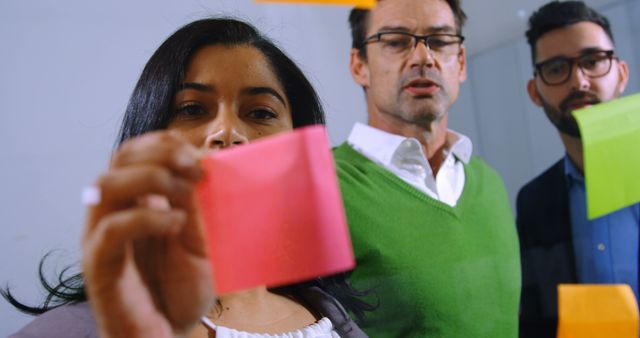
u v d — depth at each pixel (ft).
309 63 2.27
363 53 2.25
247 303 1.85
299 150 1.08
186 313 1.08
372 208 2.10
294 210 1.07
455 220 2.15
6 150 1.94
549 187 2.44
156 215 0.96
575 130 2.42
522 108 2.60
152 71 1.75
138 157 1.01
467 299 2.09
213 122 1.65
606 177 2.06
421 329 2.05
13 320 1.95
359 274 2.07
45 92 1.99
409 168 2.20
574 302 2.19
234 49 1.75
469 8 2.58
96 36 2.07
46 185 1.97
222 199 1.09
